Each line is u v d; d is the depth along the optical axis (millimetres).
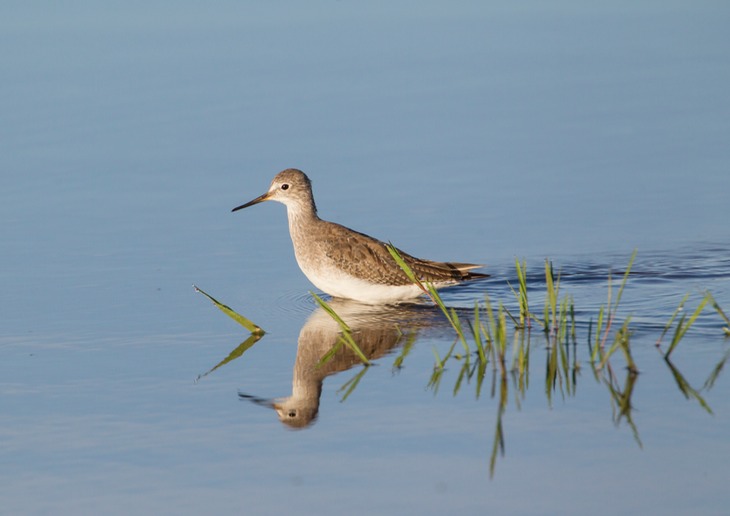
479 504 9500
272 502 9617
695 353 13016
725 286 15891
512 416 11328
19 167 21438
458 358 13312
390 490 9797
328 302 16375
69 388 12422
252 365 13188
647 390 11883
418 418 11367
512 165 21781
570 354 13172
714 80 27031
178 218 19297
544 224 18938
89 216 19266
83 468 10359
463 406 11656
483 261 17484
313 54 28500
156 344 13945
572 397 11773
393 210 19641
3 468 10375
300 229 16828
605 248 17844
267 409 11750
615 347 12672
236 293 16188
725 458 10164
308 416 11531
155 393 12258
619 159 22031
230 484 9992
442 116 24531
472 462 10289
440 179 21125
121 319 14883
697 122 24078
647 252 17562
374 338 14289
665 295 15594
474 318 15234
